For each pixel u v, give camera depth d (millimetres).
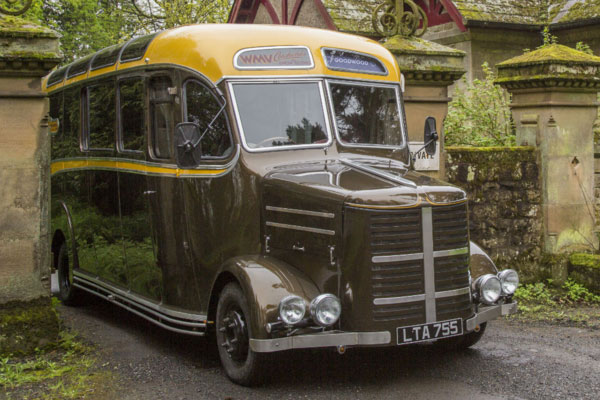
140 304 7488
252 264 5891
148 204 7223
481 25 16328
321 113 6730
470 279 6121
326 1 17969
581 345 7098
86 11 36094
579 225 10273
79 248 9102
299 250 5883
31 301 7023
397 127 7262
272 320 5496
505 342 7227
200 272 6645
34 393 5863
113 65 8047
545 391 5719
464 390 5750
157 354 7000
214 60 6570
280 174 6180
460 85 16781
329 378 6109
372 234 5539
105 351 7125
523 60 10125
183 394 5785
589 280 9672
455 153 9727
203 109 6637
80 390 5906
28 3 6945
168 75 6953
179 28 7152
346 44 7168
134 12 30672
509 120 11828
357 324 5566
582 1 16859
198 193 6617
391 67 7379
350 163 6422
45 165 7117
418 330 5680
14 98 6945
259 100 6539
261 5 23375
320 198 5727
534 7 17438
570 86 10023
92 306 9578
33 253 7031
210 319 6438
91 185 8617
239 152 6348
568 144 10172
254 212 6246
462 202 5965
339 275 5613
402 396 5633
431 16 17891
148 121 7215
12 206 6961
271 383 5992
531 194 10117
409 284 5664
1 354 6781
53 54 6934
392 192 5656
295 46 6828
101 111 8367
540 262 10086
